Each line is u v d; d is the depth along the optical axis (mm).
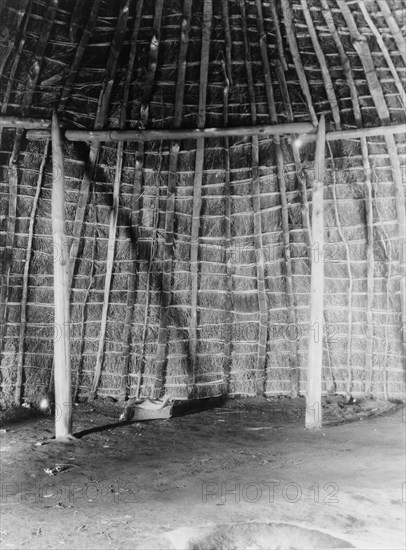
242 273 6285
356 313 6219
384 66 5629
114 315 6156
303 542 3018
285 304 6293
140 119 5699
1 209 5664
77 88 5551
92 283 6055
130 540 3070
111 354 6199
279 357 6387
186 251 6203
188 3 5293
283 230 6113
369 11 5398
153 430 5383
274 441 4996
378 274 6137
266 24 5523
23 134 5500
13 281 5801
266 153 5996
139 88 5637
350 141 5910
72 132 5523
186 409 6074
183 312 6281
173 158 5871
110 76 5465
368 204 5988
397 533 3084
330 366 6336
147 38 5438
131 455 4660
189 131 5633
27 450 4766
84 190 5805
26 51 5207
